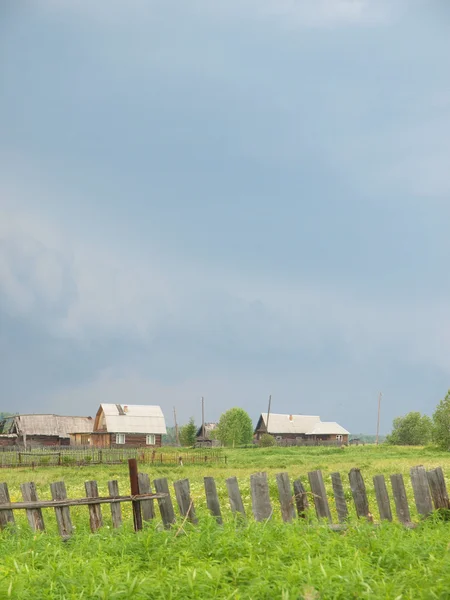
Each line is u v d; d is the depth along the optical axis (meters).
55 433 118.31
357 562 8.74
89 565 9.36
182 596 8.20
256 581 8.27
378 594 7.72
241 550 10.20
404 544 10.16
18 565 9.66
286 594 7.60
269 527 11.40
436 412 81.25
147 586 8.32
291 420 159.88
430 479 13.20
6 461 61.88
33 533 12.17
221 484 31.61
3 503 12.50
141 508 12.94
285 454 87.50
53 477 44.31
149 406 124.50
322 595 7.77
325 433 156.00
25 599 8.25
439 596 7.63
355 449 95.69
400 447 97.81
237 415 136.00
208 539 10.65
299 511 12.84
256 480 12.77
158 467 57.25
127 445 118.38
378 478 13.21
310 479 13.06
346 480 30.73
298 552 9.67
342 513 13.02
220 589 8.32
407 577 8.50
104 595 8.00
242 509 12.69
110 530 12.48
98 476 45.50
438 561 8.91
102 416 121.12
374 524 12.66
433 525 12.41
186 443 136.12
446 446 80.06
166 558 10.17
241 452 93.88
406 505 12.99
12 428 118.69
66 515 12.77
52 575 8.96
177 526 11.91
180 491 12.77
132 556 10.46
